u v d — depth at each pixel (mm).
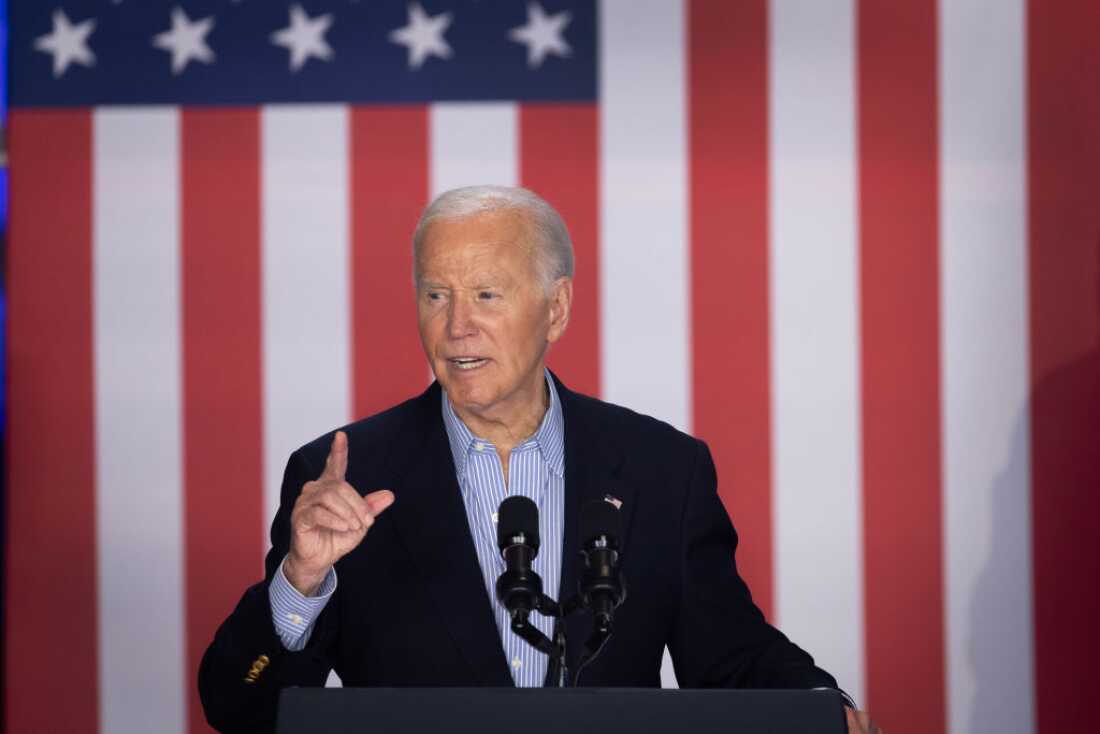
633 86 14406
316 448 7875
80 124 14516
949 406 14250
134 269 14516
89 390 14508
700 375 14352
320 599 6699
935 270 14234
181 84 14539
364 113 14516
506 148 14453
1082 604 14156
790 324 14312
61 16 14578
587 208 14383
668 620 7707
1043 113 14164
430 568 7406
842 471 14328
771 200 14320
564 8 14461
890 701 14383
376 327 14492
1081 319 14125
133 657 14602
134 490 14555
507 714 5242
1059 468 14156
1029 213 14172
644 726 5238
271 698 6781
